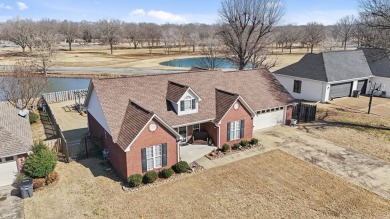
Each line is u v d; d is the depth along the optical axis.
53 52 80.12
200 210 17.73
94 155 25.34
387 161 23.97
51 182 20.67
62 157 24.72
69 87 59.12
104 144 25.06
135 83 26.05
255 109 29.89
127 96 24.81
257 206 18.09
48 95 43.22
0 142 20.17
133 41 168.62
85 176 21.75
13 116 25.77
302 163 23.66
